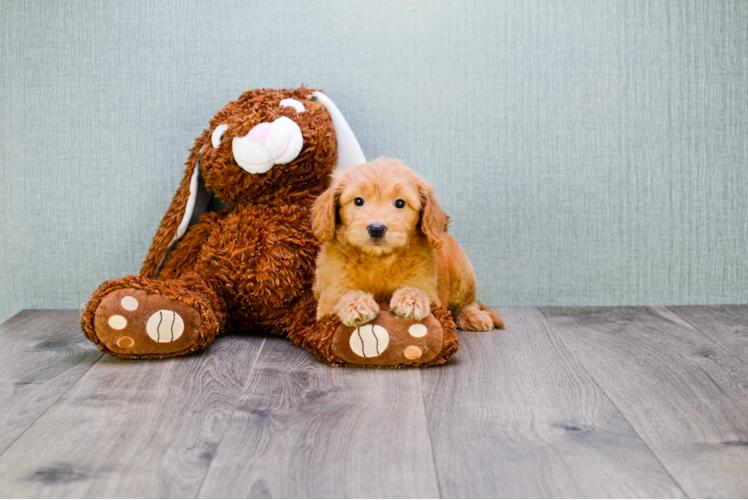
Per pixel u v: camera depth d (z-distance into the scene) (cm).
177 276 165
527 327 171
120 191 188
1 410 115
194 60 183
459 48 184
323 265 145
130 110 185
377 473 92
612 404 118
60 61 183
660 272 194
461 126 187
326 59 184
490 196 189
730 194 192
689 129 189
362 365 138
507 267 192
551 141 188
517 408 116
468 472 93
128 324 138
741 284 195
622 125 188
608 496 87
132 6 181
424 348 134
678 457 97
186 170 167
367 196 134
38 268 191
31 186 188
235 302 160
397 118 186
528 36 184
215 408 116
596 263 193
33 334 165
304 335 148
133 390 125
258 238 156
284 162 156
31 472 92
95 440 103
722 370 136
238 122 156
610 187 190
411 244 141
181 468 94
